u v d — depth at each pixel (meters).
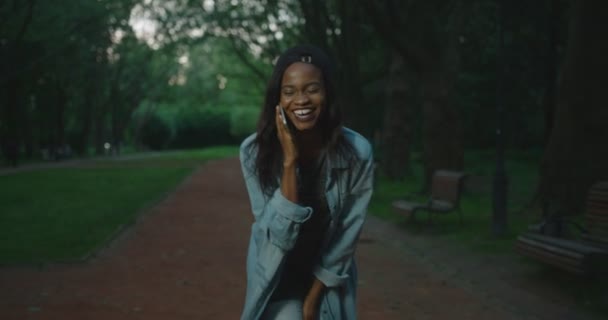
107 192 20.44
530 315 6.23
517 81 31.47
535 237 7.79
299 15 28.84
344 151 2.55
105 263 8.96
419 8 17.92
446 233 11.77
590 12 12.70
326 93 2.51
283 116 2.45
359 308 6.56
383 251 10.12
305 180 2.62
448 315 6.27
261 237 2.56
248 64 37.34
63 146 49.66
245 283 7.70
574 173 12.79
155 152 72.00
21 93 41.28
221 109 79.38
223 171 32.69
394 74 25.69
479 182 24.42
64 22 30.59
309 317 2.64
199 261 9.15
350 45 22.98
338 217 2.63
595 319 6.03
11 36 28.97
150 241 10.96
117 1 32.41
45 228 12.26
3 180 25.92
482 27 26.28
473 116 37.00
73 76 45.56
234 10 31.80
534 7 24.80
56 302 6.70
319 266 2.62
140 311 6.36
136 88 62.44
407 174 25.64
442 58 18.31
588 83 12.73
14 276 8.05
